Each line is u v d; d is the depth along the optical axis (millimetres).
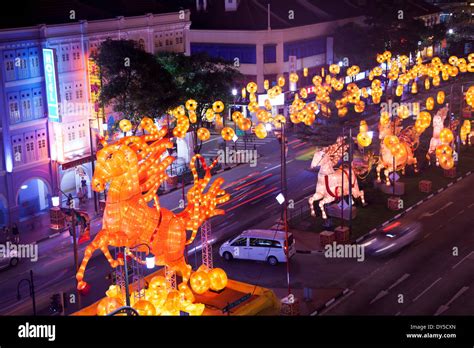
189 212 45375
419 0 138125
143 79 68375
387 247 55219
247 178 76125
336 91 77875
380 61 80938
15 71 62906
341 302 45969
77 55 68562
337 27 108125
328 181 60625
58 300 46094
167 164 44750
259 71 99938
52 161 66812
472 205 64875
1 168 62250
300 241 56938
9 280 51406
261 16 103562
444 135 60938
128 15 77125
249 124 59562
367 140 57531
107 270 52938
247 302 42750
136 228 42719
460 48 129125
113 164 41531
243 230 60094
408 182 71875
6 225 62906
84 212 60281
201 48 103750
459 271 50219
